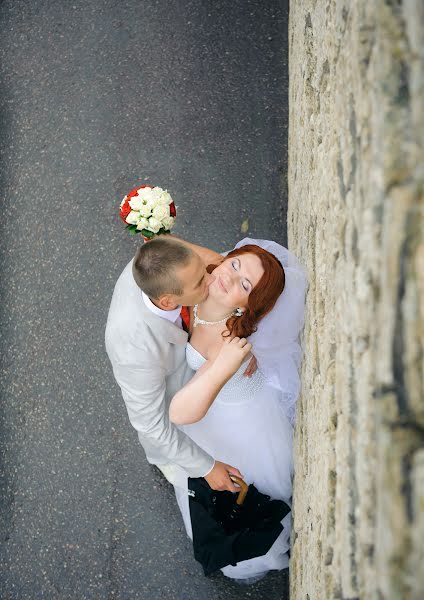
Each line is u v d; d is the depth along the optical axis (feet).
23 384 12.09
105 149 13.93
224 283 7.79
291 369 8.68
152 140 13.89
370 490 4.15
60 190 13.67
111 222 13.25
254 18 14.88
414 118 3.41
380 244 3.95
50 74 14.84
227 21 14.89
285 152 13.57
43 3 15.56
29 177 13.88
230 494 9.51
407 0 3.51
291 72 12.93
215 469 9.11
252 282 7.75
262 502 9.40
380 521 3.62
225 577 10.19
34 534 10.87
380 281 3.95
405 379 3.38
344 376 5.23
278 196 13.21
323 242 6.89
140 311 7.66
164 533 10.66
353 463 4.74
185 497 9.84
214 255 8.96
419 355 3.25
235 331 8.02
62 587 10.43
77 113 14.35
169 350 8.09
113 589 10.32
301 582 8.00
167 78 14.44
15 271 13.06
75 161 13.91
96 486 11.16
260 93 14.14
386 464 3.51
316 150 7.86
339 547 5.25
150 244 7.02
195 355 8.43
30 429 11.71
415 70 3.40
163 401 8.40
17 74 14.96
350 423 4.91
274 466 9.56
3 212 13.61
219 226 13.01
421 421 3.23
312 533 7.09
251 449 9.45
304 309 8.16
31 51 15.14
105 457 11.37
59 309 12.63
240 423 9.30
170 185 13.46
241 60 14.48
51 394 11.95
